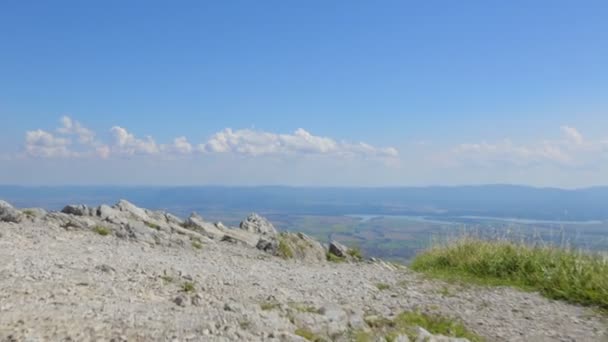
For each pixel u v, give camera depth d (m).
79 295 8.84
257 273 14.77
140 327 7.35
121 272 11.42
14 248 13.13
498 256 16.67
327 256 21.25
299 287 13.10
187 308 8.69
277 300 10.66
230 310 8.77
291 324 8.41
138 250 16.12
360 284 14.30
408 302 12.17
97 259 12.93
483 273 16.28
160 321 7.72
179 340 6.99
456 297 12.98
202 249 18.73
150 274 11.62
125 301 8.82
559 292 13.05
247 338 7.36
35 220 18.23
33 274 10.02
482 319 10.86
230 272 14.22
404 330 9.05
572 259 14.73
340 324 8.86
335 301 11.66
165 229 21.31
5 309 7.49
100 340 6.70
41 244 14.44
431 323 10.27
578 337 9.77
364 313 10.29
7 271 10.00
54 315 7.45
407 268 19.72
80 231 18.00
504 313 11.39
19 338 6.43
